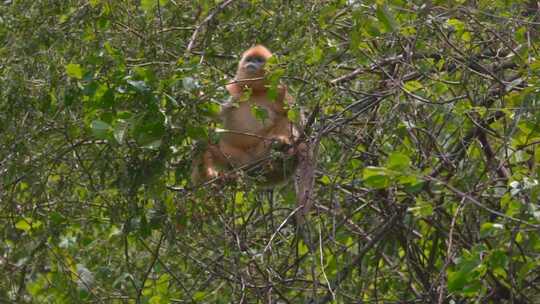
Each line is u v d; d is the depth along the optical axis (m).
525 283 11.79
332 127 10.80
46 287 11.70
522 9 12.01
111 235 12.05
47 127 10.48
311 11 10.41
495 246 9.51
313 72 10.27
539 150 9.94
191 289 11.54
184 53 10.25
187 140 9.84
